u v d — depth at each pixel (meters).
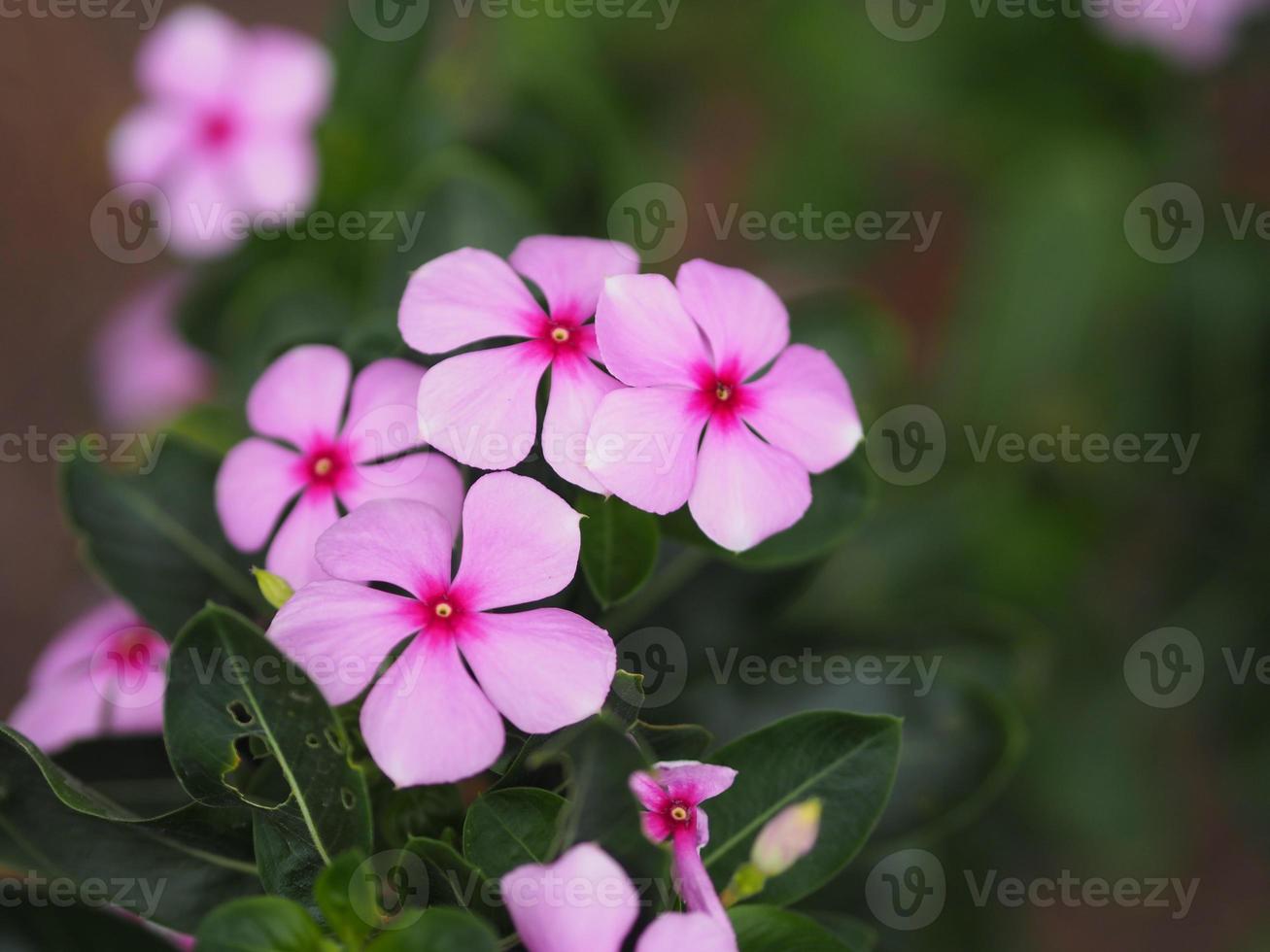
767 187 0.63
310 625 0.31
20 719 0.36
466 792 0.33
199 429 0.39
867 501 0.34
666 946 0.30
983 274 0.55
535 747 0.31
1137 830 0.53
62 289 0.79
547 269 0.33
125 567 0.36
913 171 0.68
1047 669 0.50
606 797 0.31
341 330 0.39
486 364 0.32
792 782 0.33
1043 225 0.52
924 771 0.37
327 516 0.33
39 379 0.78
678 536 0.34
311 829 0.31
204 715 0.31
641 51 0.59
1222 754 0.53
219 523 0.37
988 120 0.56
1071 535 0.53
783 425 0.33
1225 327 0.51
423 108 0.46
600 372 0.32
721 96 0.67
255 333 0.42
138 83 0.81
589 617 0.34
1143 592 0.53
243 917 0.30
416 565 0.31
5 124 0.80
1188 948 0.66
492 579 0.31
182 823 0.33
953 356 0.55
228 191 0.45
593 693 0.31
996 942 0.49
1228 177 0.61
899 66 0.56
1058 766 0.52
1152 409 0.52
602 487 0.31
